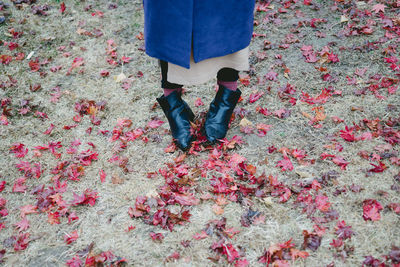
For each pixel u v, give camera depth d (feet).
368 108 8.86
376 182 7.16
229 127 8.72
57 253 6.49
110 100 9.80
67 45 11.96
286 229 6.57
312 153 7.92
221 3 6.26
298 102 9.23
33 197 7.46
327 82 9.79
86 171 7.92
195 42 6.48
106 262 6.26
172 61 6.76
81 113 9.40
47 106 9.72
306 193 7.09
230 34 6.67
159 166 7.93
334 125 8.54
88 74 10.77
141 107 9.51
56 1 13.93
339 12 12.48
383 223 6.45
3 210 7.17
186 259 6.25
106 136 8.73
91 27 12.67
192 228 6.73
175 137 8.07
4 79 10.68
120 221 6.95
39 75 10.80
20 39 12.21
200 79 7.16
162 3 6.15
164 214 6.89
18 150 8.50
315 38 11.48
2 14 13.21
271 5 13.07
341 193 7.04
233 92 7.98
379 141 7.96
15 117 9.45
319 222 6.57
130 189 7.50
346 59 10.52
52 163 8.15
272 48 11.24
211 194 7.28
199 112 9.15
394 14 11.93
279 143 8.23
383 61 10.27
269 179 7.33
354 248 6.15
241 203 7.04
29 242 6.68
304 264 6.02
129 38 12.13
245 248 6.35
